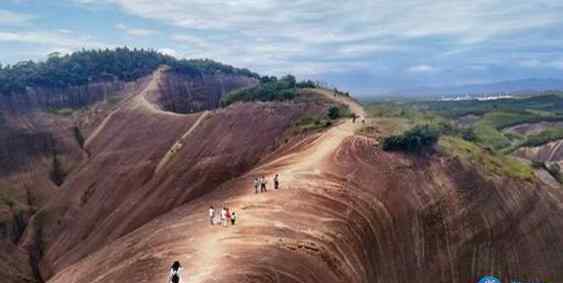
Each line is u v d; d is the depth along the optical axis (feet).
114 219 288.10
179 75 572.51
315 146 221.05
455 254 169.07
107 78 548.31
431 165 199.31
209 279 94.89
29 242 303.89
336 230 136.77
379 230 154.40
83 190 343.87
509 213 192.34
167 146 352.69
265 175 183.01
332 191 161.79
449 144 221.46
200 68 618.44
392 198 172.65
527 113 593.01
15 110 438.40
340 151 204.85
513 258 179.22
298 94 372.79
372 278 135.64
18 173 375.04
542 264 182.91
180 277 93.40
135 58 614.34
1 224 313.94
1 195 342.23
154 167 338.13
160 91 526.16
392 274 146.30
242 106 343.26
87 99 514.68
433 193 184.65
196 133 337.52
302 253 116.57
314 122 290.76
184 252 111.14
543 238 192.13
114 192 327.26
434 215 176.35
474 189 194.80
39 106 467.52
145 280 101.09
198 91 575.79
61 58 582.76
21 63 580.30
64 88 508.53
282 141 283.18
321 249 122.62
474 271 168.55
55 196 350.84
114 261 125.59
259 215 134.62
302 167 187.62
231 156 296.30
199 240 117.50
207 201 166.81
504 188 202.08
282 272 104.37
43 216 326.03
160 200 286.46
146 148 359.25
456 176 197.36
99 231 288.10
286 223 131.44
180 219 143.33
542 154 407.23
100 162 364.99
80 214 321.52
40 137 416.87
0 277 258.16
